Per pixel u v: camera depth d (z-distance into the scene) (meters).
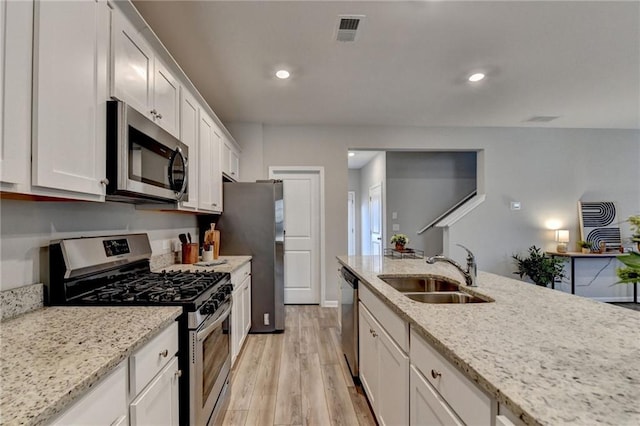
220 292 1.90
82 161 1.20
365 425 1.94
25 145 0.96
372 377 1.96
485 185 4.80
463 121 4.49
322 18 2.16
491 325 1.15
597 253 4.57
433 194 6.04
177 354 1.44
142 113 1.66
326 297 4.60
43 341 1.02
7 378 0.78
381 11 2.09
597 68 2.92
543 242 4.84
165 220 2.69
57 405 0.69
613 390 0.70
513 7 2.05
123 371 1.00
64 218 1.54
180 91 2.20
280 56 2.66
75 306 1.42
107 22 1.36
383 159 6.05
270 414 2.06
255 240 3.53
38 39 0.99
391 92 3.44
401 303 1.46
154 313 1.32
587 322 1.18
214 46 2.50
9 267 1.25
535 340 1.00
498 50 2.59
